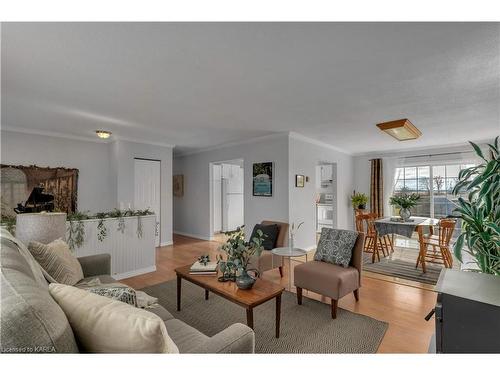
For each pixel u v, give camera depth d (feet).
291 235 10.95
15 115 11.50
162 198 18.75
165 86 8.23
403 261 14.66
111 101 9.66
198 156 21.53
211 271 8.15
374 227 14.90
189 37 5.57
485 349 3.60
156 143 18.29
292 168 15.30
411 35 5.42
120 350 2.59
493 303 3.59
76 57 6.43
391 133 13.32
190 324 7.79
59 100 9.53
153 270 12.83
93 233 10.76
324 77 7.54
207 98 9.31
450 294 3.89
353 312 8.49
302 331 7.34
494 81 7.75
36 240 7.02
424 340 6.91
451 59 6.45
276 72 7.22
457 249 5.29
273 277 12.21
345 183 21.45
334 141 17.25
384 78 7.58
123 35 5.49
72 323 2.86
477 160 16.89
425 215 19.45
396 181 20.77
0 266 3.19
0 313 2.21
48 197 14.96
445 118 11.59
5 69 7.07
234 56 6.37
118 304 2.89
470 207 5.18
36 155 14.73
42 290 2.92
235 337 3.97
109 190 17.58
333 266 9.04
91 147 16.90
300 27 5.18
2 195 13.56
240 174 26.84
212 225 20.90
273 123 12.76
